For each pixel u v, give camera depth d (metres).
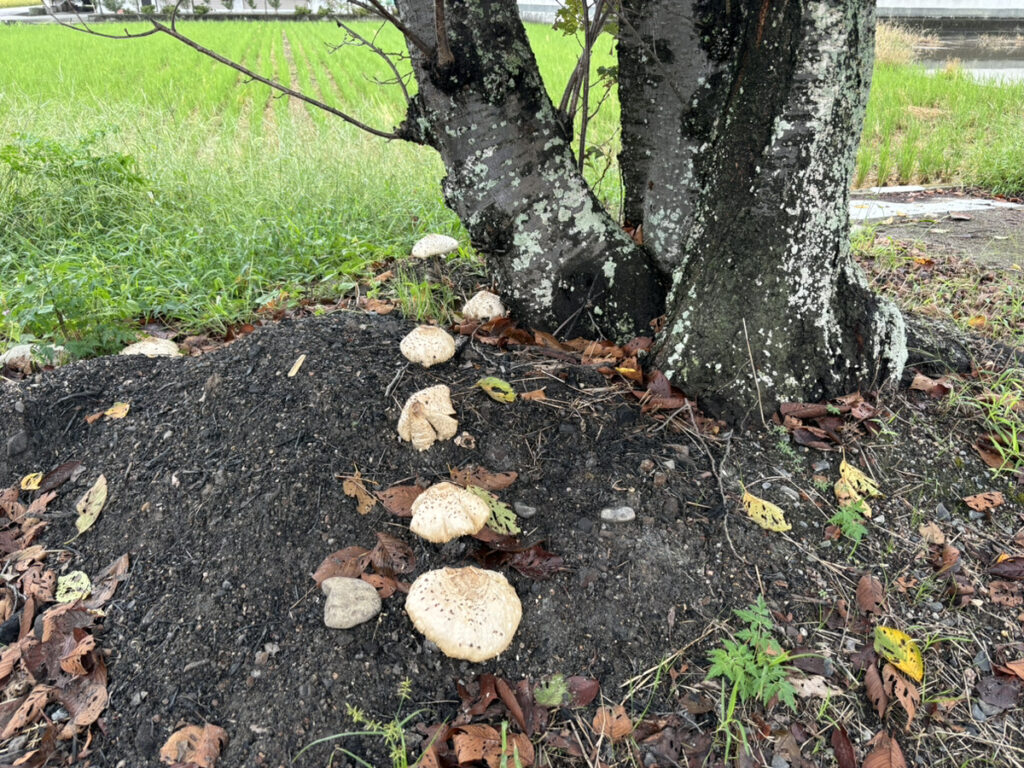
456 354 3.19
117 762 2.07
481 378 3.01
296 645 2.23
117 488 2.84
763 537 2.52
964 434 3.01
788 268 2.77
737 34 3.07
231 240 5.16
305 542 2.48
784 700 2.03
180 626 2.33
